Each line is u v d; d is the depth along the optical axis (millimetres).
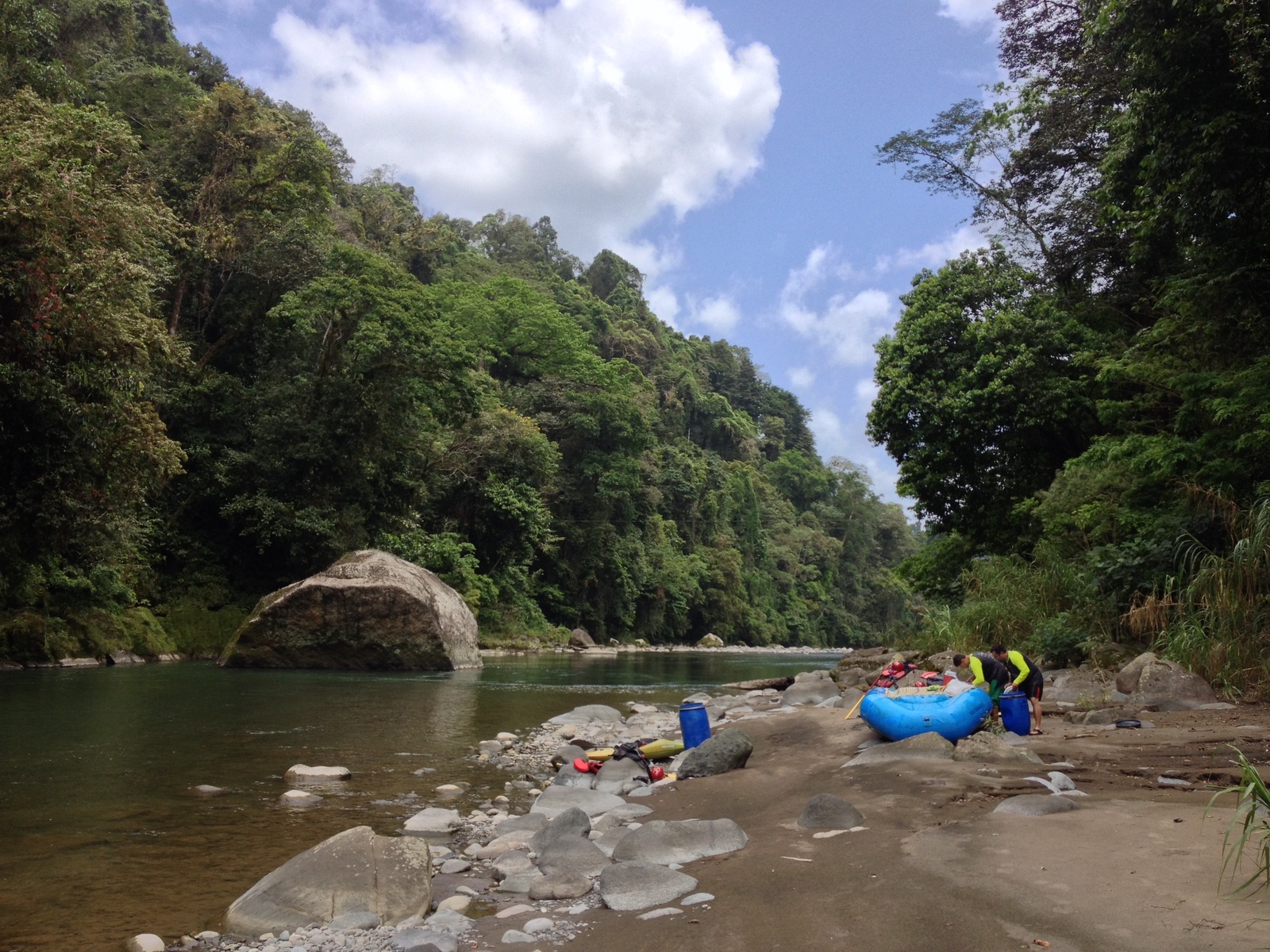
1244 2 9227
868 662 14602
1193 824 3693
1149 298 15227
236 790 6223
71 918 3689
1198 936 2523
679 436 82625
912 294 18688
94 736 8445
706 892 3520
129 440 15391
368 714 10781
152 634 20484
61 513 15531
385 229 61062
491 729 9789
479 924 3514
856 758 5945
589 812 5539
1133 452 12641
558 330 49062
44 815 5426
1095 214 16703
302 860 3873
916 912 2961
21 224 12727
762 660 35219
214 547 24547
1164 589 10172
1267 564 8492
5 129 13547
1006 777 4957
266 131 27375
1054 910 2828
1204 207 10625
